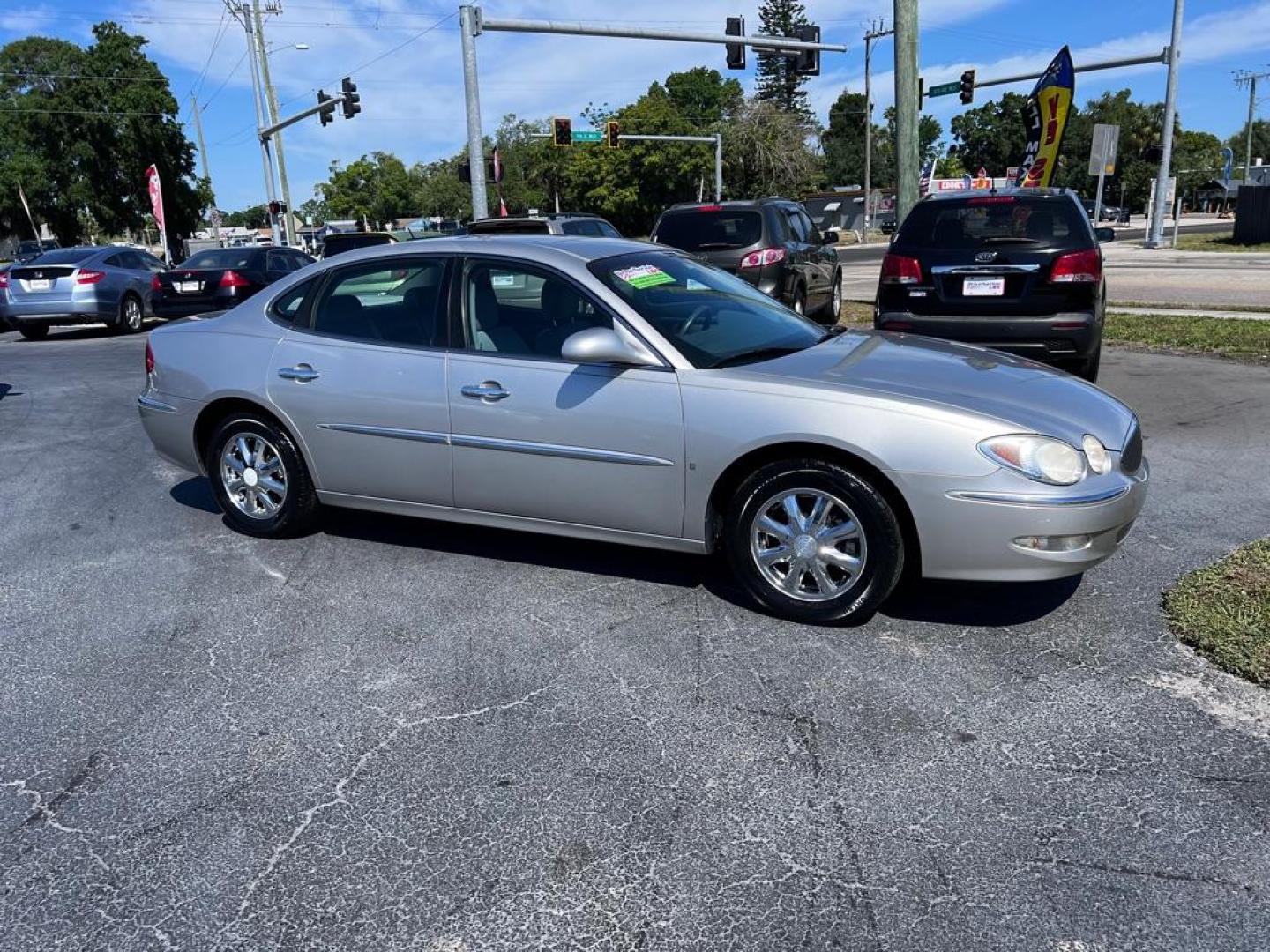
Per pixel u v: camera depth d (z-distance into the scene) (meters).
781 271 11.16
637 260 4.66
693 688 3.53
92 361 12.77
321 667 3.77
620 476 4.14
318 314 4.90
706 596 4.33
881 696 3.43
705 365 4.05
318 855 2.68
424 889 2.54
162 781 3.04
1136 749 3.06
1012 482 3.58
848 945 2.31
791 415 3.80
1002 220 7.59
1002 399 3.83
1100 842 2.64
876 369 4.07
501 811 2.85
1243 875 2.50
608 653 3.81
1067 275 7.28
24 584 4.68
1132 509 3.80
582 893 2.51
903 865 2.58
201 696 3.56
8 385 10.66
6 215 57.19
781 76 82.62
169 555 5.04
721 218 11.29
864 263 30.97
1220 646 3.63
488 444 4.39
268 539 5.24
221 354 5.09
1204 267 21.48
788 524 3.96
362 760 3.13
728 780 2.97
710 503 4.05
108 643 4.02
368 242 18.41
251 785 3.01
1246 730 3.15
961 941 2.31
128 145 55.34
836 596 3.90
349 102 29.09
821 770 3.00
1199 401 7.84
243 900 2.52
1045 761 3.02
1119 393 8.23
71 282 15.96
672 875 2.56
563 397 4.19
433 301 4.58
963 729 3.21
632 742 3.19
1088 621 3.96
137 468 6.85
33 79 54.78
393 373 4.59
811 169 63.59
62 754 3.21
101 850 2.72
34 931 2.42
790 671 3.63
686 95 84.94
